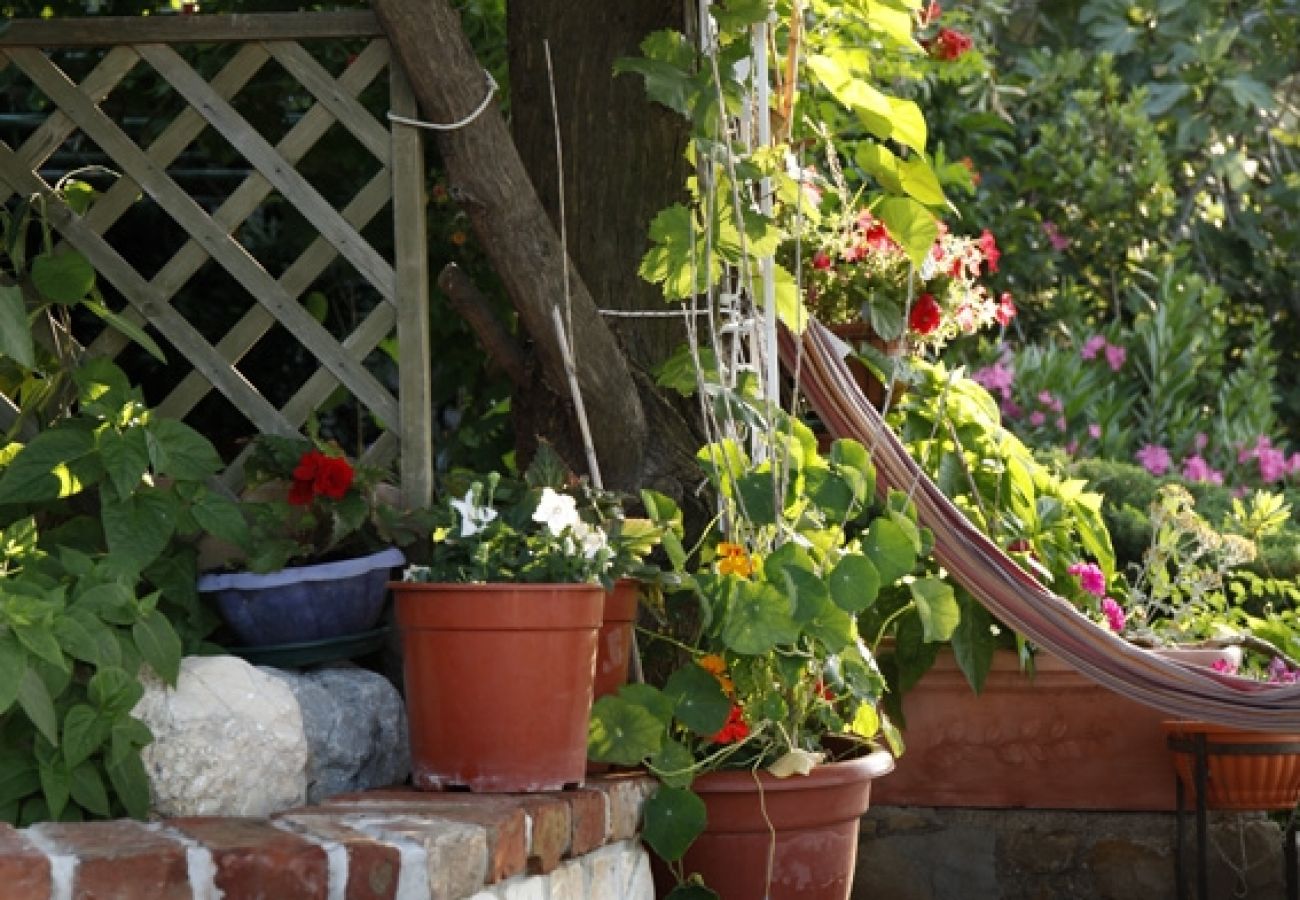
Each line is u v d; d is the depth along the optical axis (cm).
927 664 469
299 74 391
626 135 427
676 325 428
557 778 337
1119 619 483
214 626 364
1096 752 473
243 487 389
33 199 387
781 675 378
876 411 447
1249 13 1059
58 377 381
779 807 376
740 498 383
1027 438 795
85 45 393
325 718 347
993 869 477
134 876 248
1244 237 1009
